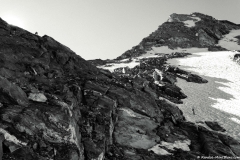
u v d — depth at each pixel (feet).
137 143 72.64
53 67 85.66
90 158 54.65
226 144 79.87
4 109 49.11
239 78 175.63
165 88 127.54
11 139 44.62
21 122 47.78
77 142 53.36
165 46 329.72
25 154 44.04
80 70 93.50
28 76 72.64
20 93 54.34
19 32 89.45
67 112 55.77
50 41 95.35
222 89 149.69
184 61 231.09
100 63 245.04
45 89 68.39
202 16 447.42
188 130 86.94
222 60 229.45
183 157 70.08
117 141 70.95
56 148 49.14
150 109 85.20
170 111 94.63
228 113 111.14
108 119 68.13
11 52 77.10
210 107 117.91
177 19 430.61
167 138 79.82
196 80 160.66
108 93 81.15
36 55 84.28
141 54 302.86
